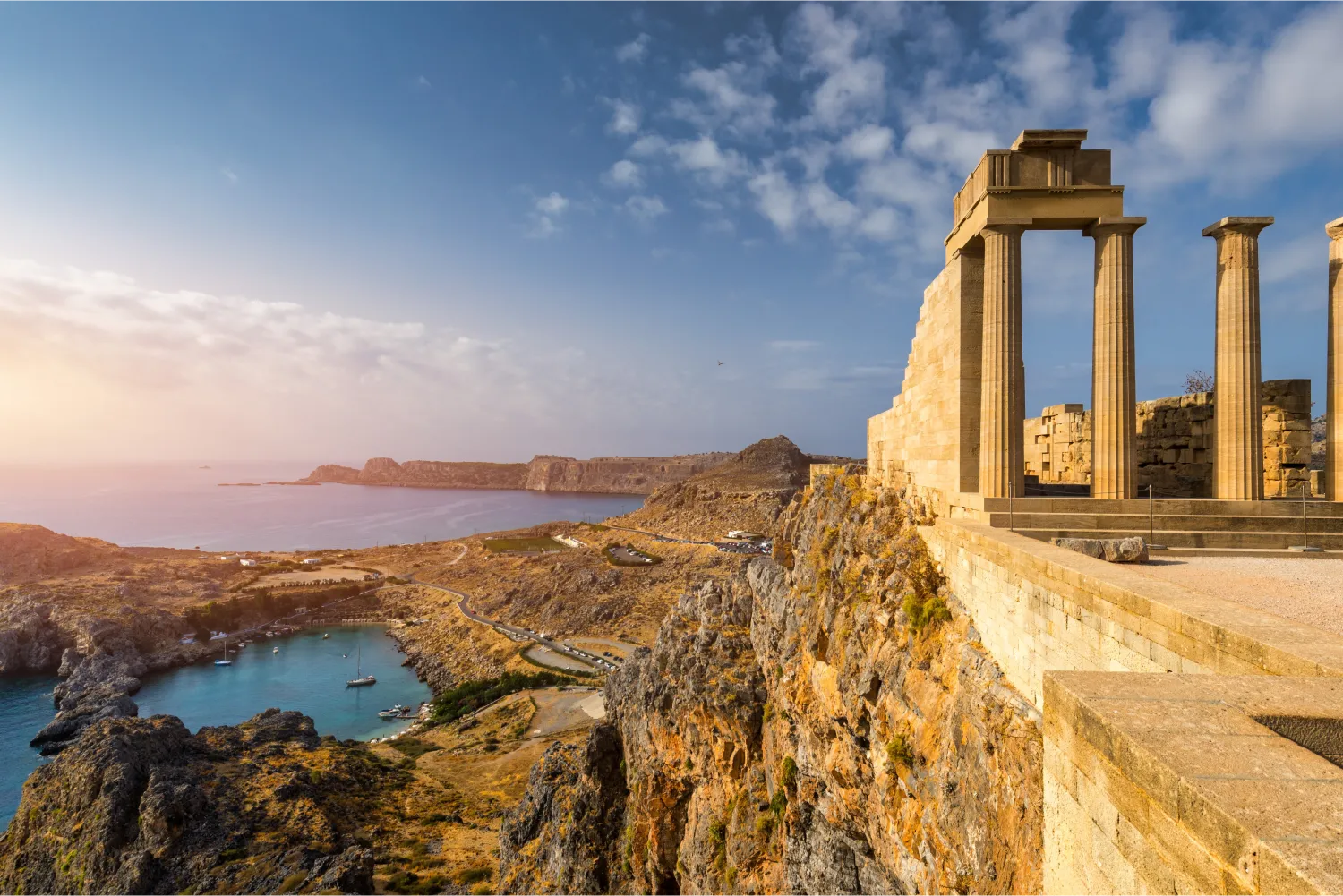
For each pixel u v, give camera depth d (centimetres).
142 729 8325
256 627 19750
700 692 4175
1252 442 2059
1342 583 1387
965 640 1878
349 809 7919
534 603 18275
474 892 6269
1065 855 656
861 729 2402
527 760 9638
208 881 6281
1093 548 1616
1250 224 2088
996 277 2078
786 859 2983
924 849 1892
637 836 4550
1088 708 611
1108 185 2041
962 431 2262
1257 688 633
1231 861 422
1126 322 2027
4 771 11288
